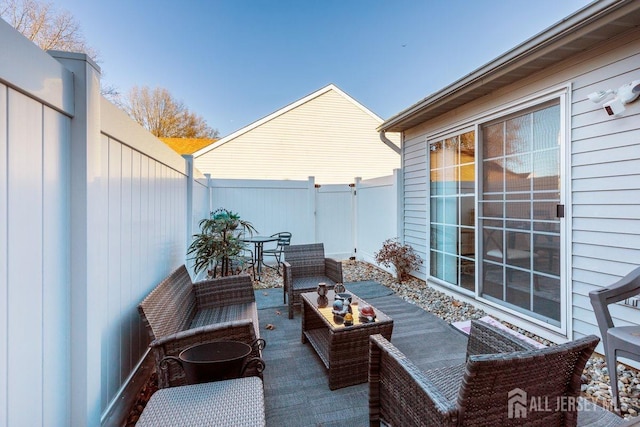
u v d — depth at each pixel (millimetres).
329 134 10219
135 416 1918
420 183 5250
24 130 1142
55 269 1325
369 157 10547
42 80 1212
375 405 1762
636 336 2033
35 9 9078
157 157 2676
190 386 1532
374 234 6605
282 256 6805
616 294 2309
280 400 2189
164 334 1977
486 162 3857
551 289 3074
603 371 2488
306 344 3043
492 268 3771
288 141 9914
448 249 4586
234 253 4086
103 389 1706
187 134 15812
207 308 2977
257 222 6766
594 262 2730
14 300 1102
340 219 7375
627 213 2520
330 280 4070
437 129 4773
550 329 3049
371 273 5980
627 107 2504
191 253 4164
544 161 3139
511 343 1746
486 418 1281
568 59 2895
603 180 2660
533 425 1366
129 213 2084
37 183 1216
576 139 2846
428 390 1378
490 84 3498
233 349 1836
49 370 1287
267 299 4484
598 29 2455
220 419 1310
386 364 1698
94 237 1512
